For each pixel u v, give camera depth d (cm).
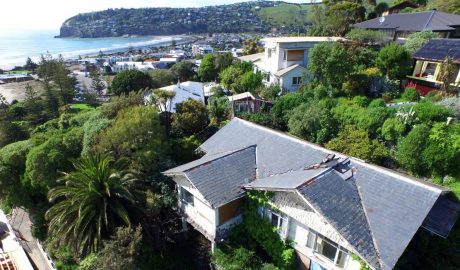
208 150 1995
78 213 1622
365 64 3250
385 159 2102
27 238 2261
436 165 1811
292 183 1318
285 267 1442
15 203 2188
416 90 2786
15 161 2202
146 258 1705
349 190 1334
